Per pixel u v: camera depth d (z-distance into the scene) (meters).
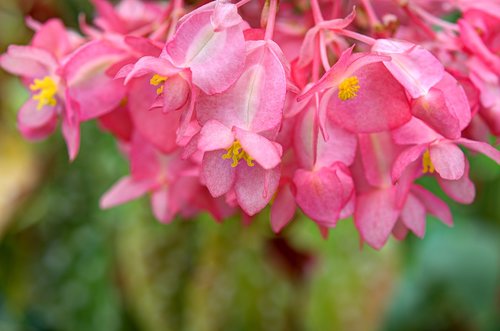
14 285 0.50
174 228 0.49
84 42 0.32
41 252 0.50
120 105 0.32
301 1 0.32
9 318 0.55
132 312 0.50
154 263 0.49
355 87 0.26
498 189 0.55
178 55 0.25
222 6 0.25
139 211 0.48
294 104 0.27
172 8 0.31
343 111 0.27
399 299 0.57
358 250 0.48
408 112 0.27
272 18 0.26
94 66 0.30
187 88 0.25
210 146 0.24
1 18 0.48
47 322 0.54
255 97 0.25
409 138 0.27
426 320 0.57
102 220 0.49
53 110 0.32
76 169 0.49
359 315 0.48
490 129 0.30
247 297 0.50
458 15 0.40
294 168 0.28
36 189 0.49
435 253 0.56
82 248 0.50
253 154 0.24
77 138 0.30
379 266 0.48
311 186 0.27
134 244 0.49
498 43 0.31
